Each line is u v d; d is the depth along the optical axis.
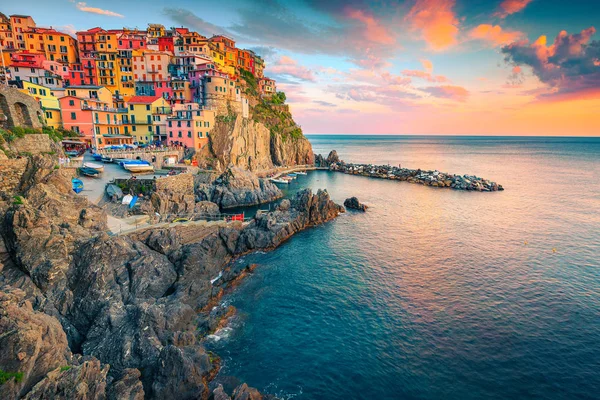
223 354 30.75
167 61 118.31
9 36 115.81
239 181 86.56
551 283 44.06
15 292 23.44
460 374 28.53
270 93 174.25
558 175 147.62
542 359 30.33
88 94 95.38
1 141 43.41
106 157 71.69
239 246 53.59
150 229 44.12
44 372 19.89
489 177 142.25
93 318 30.98
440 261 50.84
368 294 41.03
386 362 29.84
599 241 60.09
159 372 24.77
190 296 37.94
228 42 151.88
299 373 28.59
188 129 96.94
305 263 49.84
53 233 32.75
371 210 82.19
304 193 70.62
